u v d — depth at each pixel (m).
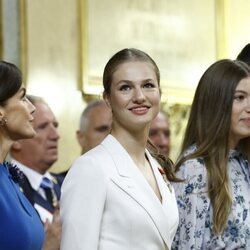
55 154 11.45
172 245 8.52
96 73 15.06
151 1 16.17
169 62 16.34
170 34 16.44
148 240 7.20
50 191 11.33
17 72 7.56
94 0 15.22
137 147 7.62
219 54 17.16
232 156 8.95
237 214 8.56
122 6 15.69
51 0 14.54
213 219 8.43
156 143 12.45
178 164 8.76
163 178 7.96
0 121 7.49
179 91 16.31
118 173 7.30
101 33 15.28
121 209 7.13
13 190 7.41
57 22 14.59
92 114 12.14
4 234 7.06
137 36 15.91
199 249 8.44
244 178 8.88
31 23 14.17
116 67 7.47
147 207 7.24
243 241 8.48
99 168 7.21
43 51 14.33
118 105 7.46
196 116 8.91
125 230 7.10
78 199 7.10
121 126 7.57
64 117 14.52
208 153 8.69
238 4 17.53
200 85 8.91
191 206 8.51
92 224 7.03
